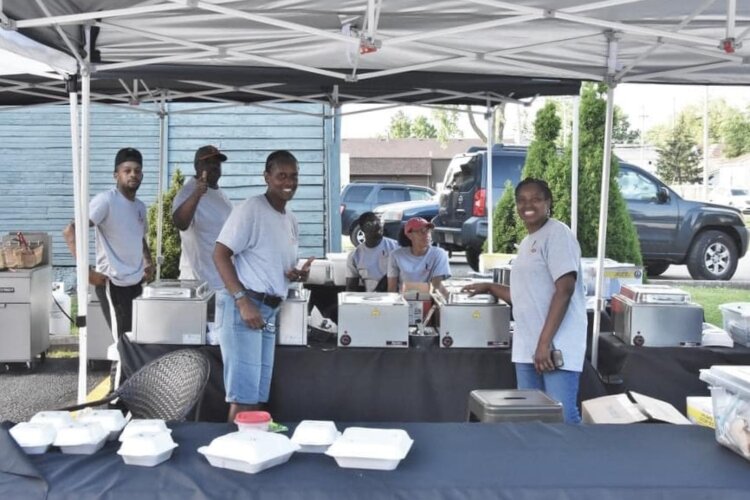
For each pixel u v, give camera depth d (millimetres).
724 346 4086
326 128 9414
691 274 12367
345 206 17109
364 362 4020
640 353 3988
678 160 44094
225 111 9453
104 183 9820
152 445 1959
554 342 3502
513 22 3174
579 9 3141
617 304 4293
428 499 1809
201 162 4781
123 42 4059
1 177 9867
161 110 6645
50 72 5004
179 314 4055
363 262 5668
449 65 4270
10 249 6379
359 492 1812
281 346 4047
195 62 4203
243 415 2227
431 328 4328
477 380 4016
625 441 2188
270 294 3678
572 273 3471
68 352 7199
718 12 3609
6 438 2000
